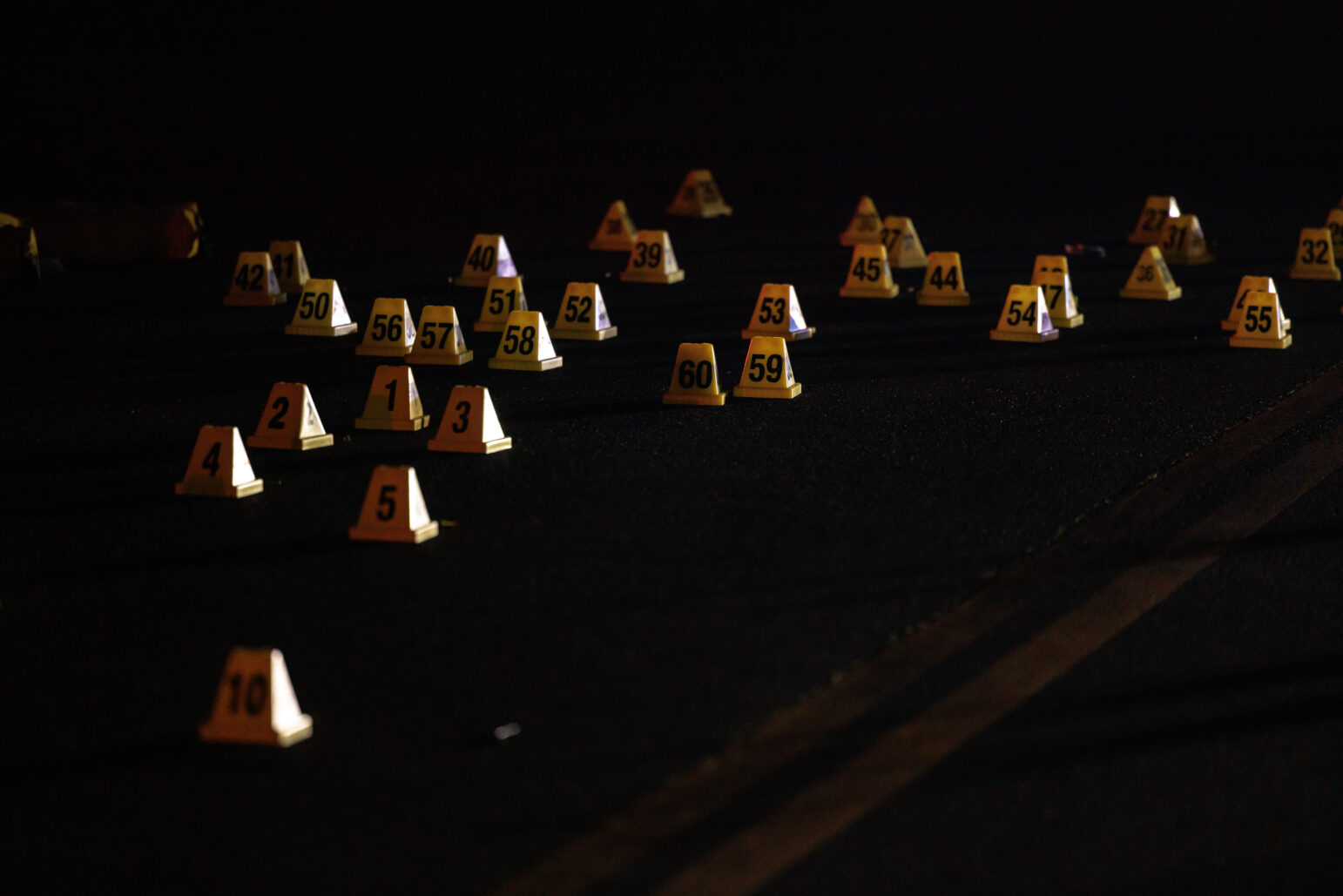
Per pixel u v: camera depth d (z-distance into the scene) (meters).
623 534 14.96
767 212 42.03
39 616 13.05
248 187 46.47
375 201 44.09
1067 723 10.67
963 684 11.34
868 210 36.31
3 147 51.91
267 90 64.12
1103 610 12.79
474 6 78.44
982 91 66.69
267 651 10.68
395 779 10.01
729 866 8.87
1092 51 73.62
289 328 26.06
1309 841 9.10
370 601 13.27
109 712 11.18
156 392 21.73
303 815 9.59
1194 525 15.10
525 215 41.56
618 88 67.06
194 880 8.88
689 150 55.44
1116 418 19.47
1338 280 30.42
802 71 70.38
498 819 9.46
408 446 18.64
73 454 18.39
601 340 25.36
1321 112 60.75
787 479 16.81
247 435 19.23
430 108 62.69
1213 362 22.88
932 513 15.52
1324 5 79.38
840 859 8.93
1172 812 9.44
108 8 73.00
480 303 28.86
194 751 10.55
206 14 73.69
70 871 9.01
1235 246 35.03
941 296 28.38
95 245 34.41
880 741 10.41
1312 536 14.72
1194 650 11.94
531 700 11.16
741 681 11.42
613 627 12.52
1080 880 8.69
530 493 16.44
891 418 19.59
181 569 14.21
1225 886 8.62
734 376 22.28
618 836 9.25
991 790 9.72
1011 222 39.09
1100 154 53.09
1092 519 15.30
